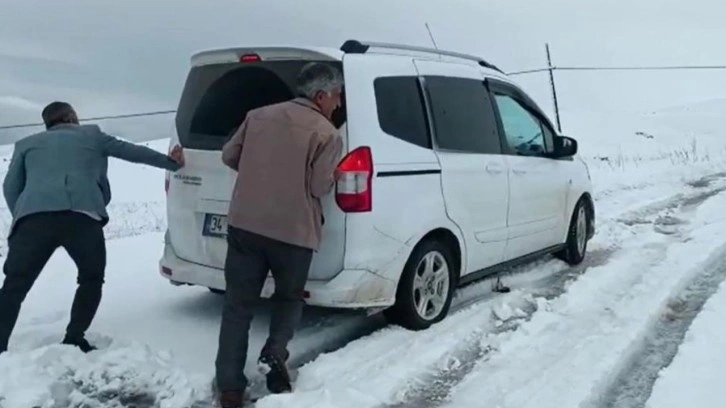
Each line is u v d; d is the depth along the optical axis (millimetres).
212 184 4938
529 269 7055
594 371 4391
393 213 4746
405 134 4957
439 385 4305
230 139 4504
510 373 4453
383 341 4922
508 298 5953
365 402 4023
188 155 5074
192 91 5211
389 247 4742
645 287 6191
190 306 5781
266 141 4090
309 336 5094
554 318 5473
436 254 5254
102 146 4691
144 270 7027
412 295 5062
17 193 4543
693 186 13852
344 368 4465
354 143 4559
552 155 6855
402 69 5090
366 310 4859
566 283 6555
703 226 9180
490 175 5738
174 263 5160
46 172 4465
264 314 5527
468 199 5461
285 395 4039
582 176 7500
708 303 5785
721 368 4410
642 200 11789
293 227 4031
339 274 4551
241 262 4082
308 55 4691
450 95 5496
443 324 5332
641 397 4145
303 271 4156
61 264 7203
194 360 4594
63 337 5016
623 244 8250
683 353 4707
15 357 4191
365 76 4738
